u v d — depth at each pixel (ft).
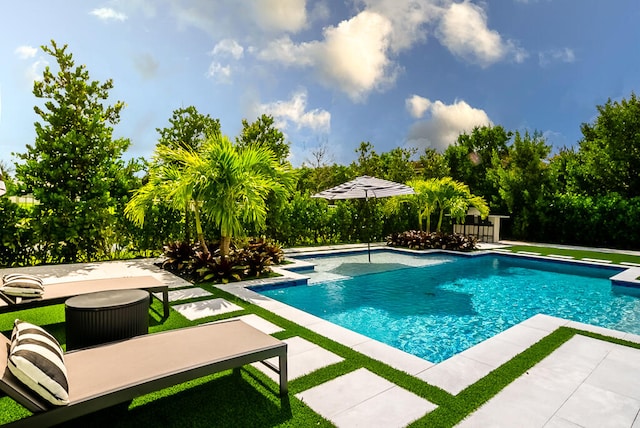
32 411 6.80
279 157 45.32
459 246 47.42
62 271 27.73
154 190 28.89
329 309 23.18
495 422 9.29
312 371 11.92
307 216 48.80
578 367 12.49
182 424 9.04
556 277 33.91
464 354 13.52
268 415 9.44
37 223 29.71
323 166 99.25
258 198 26.32
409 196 51.67
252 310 18.45
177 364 8.81
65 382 7.18
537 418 9.48
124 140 35.47
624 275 30.25
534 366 12.53
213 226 38.32
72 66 33.19
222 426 8.97
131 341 10.22
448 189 50.16
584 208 54.29
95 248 33.37
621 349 14.07
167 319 16.83
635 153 55.72
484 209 53.83
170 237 36.91
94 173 32.89
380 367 12.29
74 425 8.94
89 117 33.45
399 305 24.31
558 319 17.90
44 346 7.48
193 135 45.01
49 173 30.32
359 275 32.63
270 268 28.96
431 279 32.50
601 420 9.44
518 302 25.36
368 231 54.80
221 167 26.20
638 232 48.88
